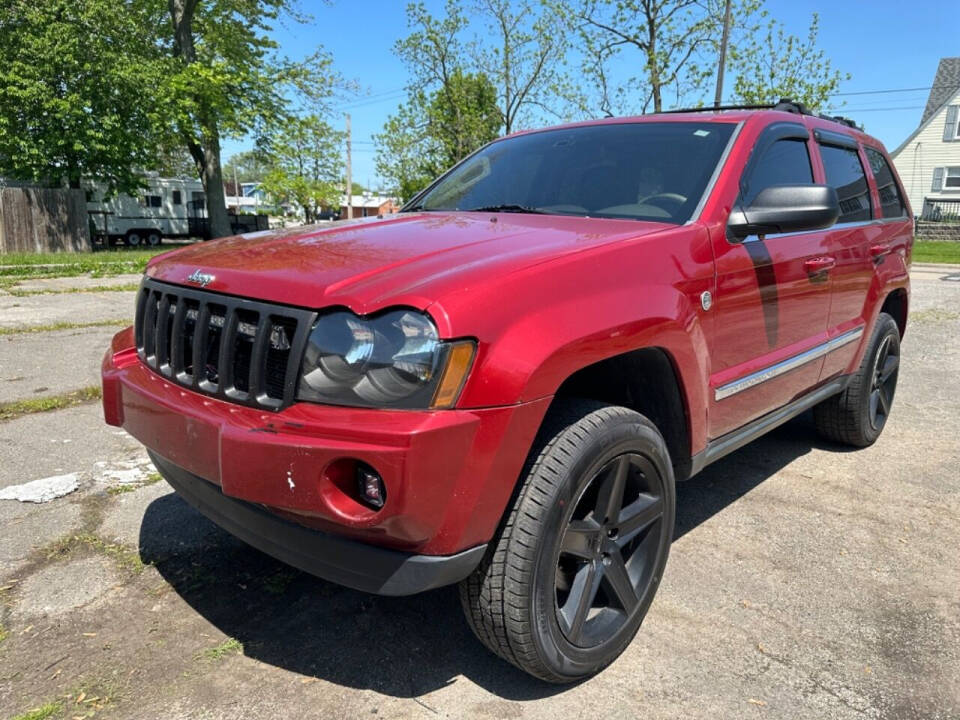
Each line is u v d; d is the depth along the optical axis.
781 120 3.41
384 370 1.82
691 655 2.43
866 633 2.57
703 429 2.67
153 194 32.91
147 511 3.39
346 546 1.92
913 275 16.83
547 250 2.21
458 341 1.83
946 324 9.58
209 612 2.62
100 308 9.01
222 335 2.10
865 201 4.21
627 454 2.27
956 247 28.66
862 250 3.94
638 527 2.40
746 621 2.63
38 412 4.76
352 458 1.78
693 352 2.50
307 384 1.90
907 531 3.40
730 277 2.73
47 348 6.57
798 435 4.84
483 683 2.28
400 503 1.77
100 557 2.96
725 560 3.09
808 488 3.91
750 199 2.98
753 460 4.35
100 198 30.92
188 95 24.94
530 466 2.06
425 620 2.62
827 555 3.15
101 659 2.34
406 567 1.89
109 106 23.38
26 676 2.24
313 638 2.49
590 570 2.26
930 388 6.18
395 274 1.99
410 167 33.69
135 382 2.42
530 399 1.93
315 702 2.17
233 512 2.18
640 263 2.35
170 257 2.63
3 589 2.71
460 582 2.13
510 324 1.92
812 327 3.49
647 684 2.28
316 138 35.94
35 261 16.72
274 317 1.99
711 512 3.59
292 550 2.05
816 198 2.64
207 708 2.13
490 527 1.96
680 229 2.60
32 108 21.95
